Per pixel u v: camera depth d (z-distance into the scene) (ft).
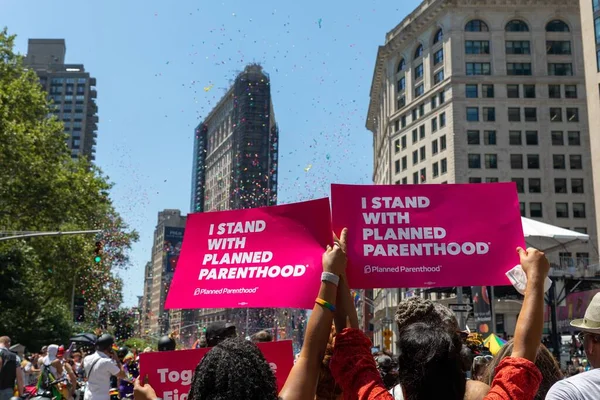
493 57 241.55
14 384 37.70
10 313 144.05
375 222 12.01
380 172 325.01
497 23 243.81
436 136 246.06
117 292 204.13
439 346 7.50
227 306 12.37
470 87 239.71
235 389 6.91
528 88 239.91
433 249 11.90
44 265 145.89
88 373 30.01
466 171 233.14
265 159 484.74
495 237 11.91
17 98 117.91
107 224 177.47
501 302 212.02
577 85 239.30
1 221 119.96
